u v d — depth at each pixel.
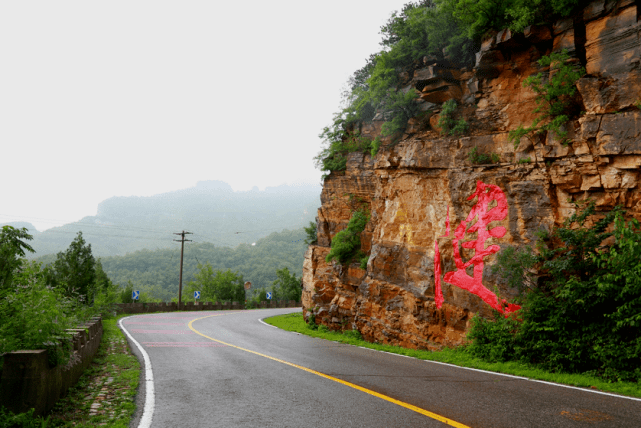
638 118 11.20
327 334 20.39
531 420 5.77
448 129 16.66
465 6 15.38
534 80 13.21
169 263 177.00
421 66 18.83
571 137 12.56
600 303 10.34
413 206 17.52
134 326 23.11
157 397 7.26
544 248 12.39
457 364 11.28
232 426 5.60
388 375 9.35
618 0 11.98
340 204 26.53
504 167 14.23
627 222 11.21
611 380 9.10
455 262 15.05
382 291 18.45
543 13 14.10
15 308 6.52
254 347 14.78
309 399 7.04
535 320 11.33
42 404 5.73
